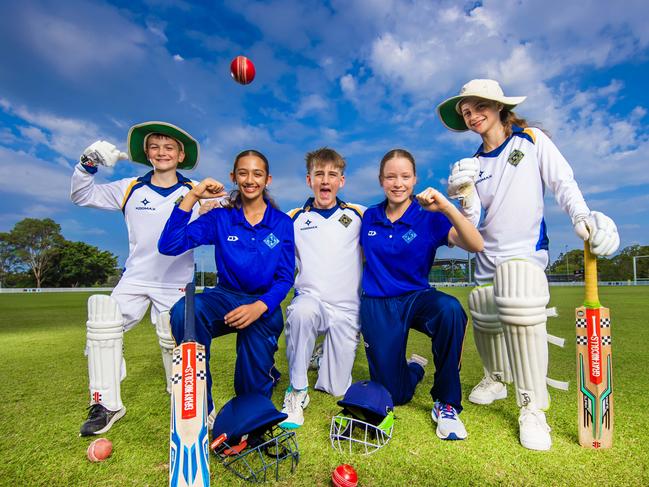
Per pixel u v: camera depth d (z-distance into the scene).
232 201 2.37
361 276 2.78
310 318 2.20
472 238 2.06
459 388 2.01
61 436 1.99
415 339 4.82
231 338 4.98
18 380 3.01
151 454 1.79
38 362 3.65
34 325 6.77
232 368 3.39
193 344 1.42
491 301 2.26
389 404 1.87
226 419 1.65
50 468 1.67
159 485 1.53
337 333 2.64
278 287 2.16
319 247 2.73
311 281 2.71
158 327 2.44
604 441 1.78
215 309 2.11
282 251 2.29
